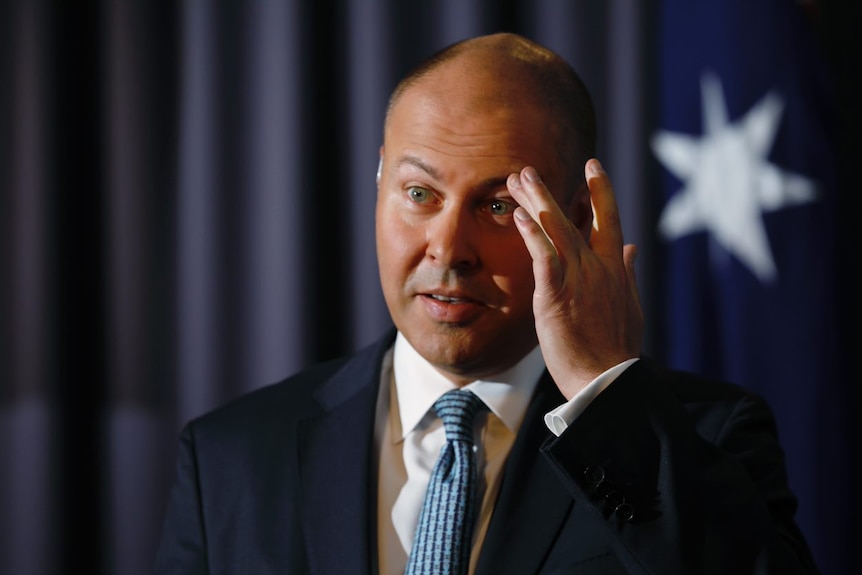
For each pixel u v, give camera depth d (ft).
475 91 10.10
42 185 22.63
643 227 22.34
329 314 22.84
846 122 23.66
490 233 10.01
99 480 22.81
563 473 9.38
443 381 11.11
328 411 11.84
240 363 22.44
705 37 21.88
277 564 10.98
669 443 9.46
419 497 10.78
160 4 23.03
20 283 22.61
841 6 23.88
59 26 22.88
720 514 9.32
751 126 21.61
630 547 9.23
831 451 21.27
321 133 22.93
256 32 22.58
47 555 22.29
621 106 22.49
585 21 22.71
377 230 10.56
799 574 9.39
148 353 22.82
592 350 9.62
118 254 22.84
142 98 22.89
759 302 21.40
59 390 22.57
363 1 22.70
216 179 22.43
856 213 23.35
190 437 12.51
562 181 10.41
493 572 10.09
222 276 22.41
